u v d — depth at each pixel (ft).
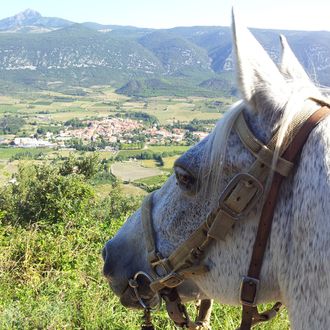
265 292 2.20
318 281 1.90
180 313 2.68
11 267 7.98
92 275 7.37
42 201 12.47
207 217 2.30
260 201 2.13
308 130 2.05
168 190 2.64
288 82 2.25
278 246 2.08
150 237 2.69
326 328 1.86
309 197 1.96
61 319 5.79
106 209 14.65
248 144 2.14
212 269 2.35
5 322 5.73
